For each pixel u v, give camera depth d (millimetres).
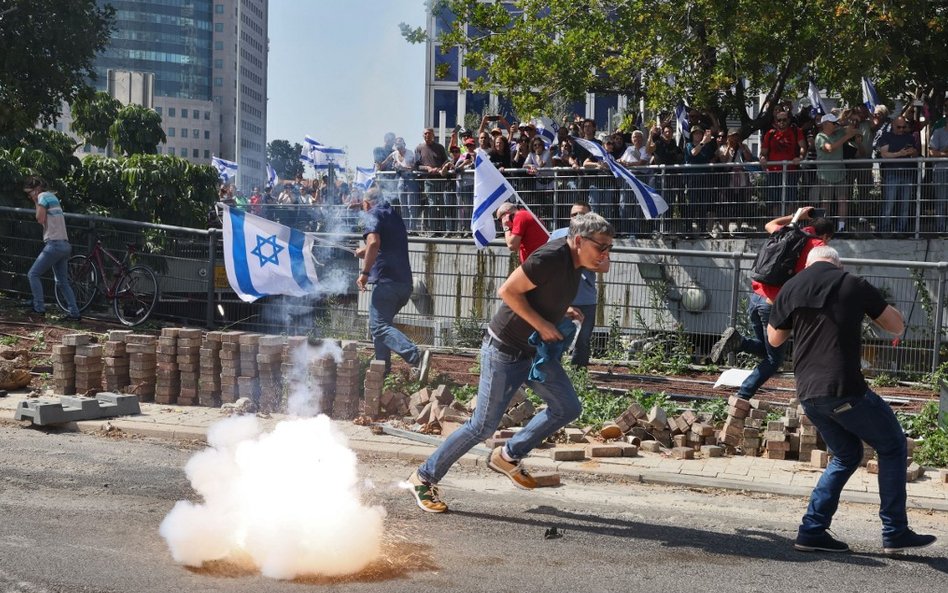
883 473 5484
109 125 20156
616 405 8969
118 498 6105
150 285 13320
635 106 20344
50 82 17734
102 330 12992
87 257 13742
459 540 5523
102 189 17422
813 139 14258
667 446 8141
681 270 12336
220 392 9133
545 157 15141
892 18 15117
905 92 17422
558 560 5227
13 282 14609
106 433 8023
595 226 5602
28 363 10141
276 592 4543
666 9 17422
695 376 11539
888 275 11672
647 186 13734
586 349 10750
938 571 5246
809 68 17047
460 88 20578
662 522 6113
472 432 5992
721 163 13711
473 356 12180
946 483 7125
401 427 8320
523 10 20438
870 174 13164
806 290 5562
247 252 10680
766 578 5043
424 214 15836
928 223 12906
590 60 18703
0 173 15320
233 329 13289
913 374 11086
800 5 16297
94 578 4645
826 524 5535
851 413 5406
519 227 9664
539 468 7309
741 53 16656
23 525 5465
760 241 13625
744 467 7473
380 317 9445
